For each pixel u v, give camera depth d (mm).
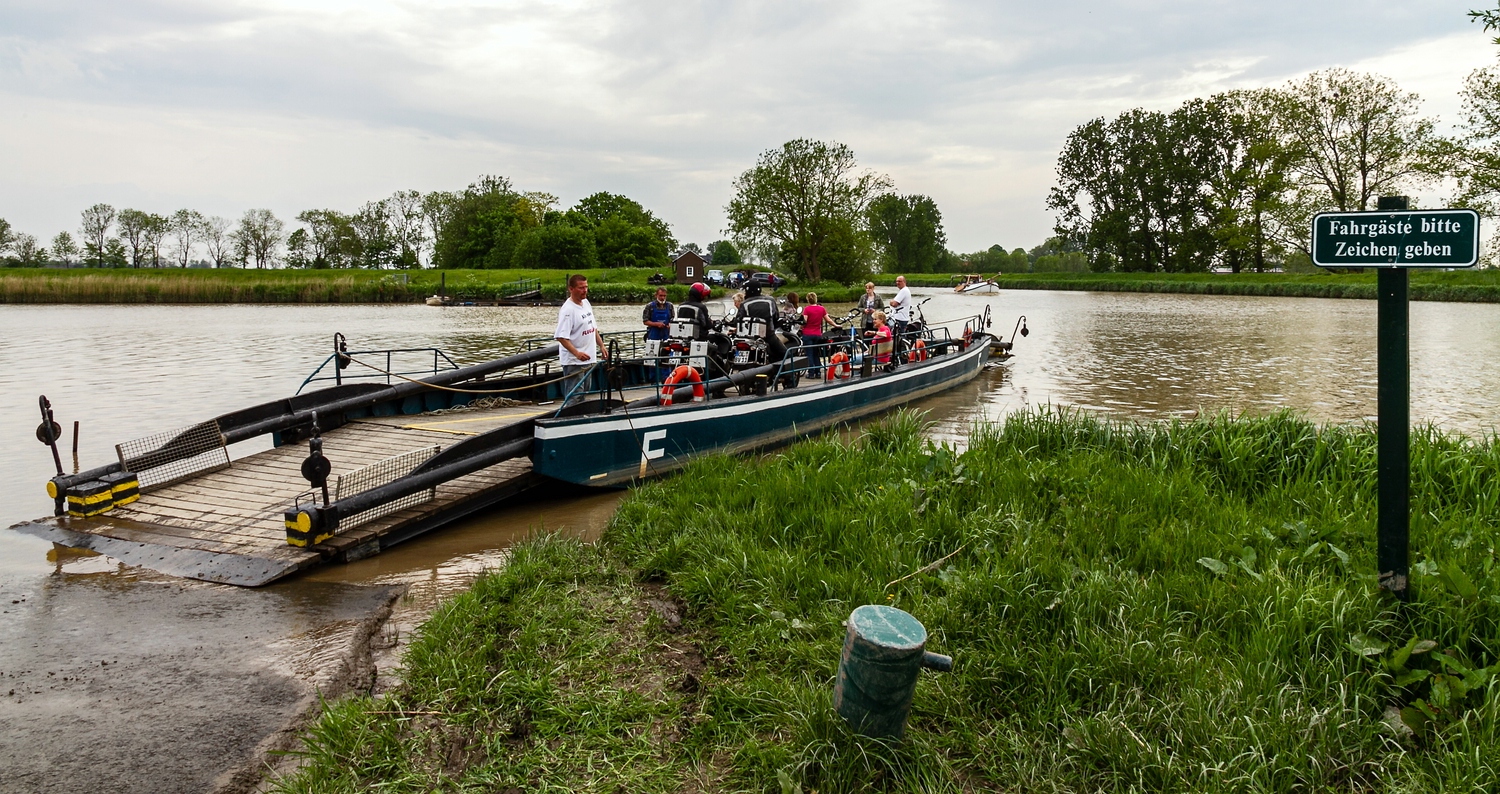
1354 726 3648
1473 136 42625
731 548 6055
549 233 93625
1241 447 7824
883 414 14406
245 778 3904
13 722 4363
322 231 108188
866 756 3559
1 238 95188
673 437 10039
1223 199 70500
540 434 8750
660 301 13188
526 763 3809
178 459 8461
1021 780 3535
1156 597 4867
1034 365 21094
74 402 14992
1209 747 3553
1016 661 4215
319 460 6902
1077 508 6473
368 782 3746
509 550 7129
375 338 28656
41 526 7562
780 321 13992
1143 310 44312
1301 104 58219
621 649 4957
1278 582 4867
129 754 4078
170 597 6164
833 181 68438
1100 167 81250
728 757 3848
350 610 5980
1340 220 4297
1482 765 3295
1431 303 46156
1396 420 4320
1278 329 31438
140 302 52656
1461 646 4066
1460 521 5949
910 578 5445
